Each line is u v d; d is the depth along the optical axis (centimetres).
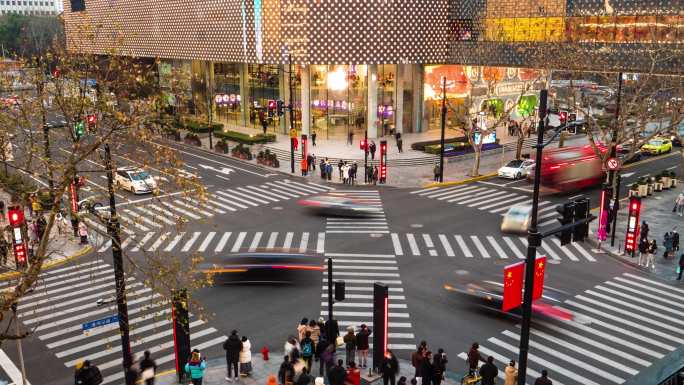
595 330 2420
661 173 4959
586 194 4706
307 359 2127
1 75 1991
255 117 7700
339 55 6331
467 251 3356
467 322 2486
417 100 7181
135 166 2025
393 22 6303
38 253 1675
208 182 4988
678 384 1697
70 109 1822
